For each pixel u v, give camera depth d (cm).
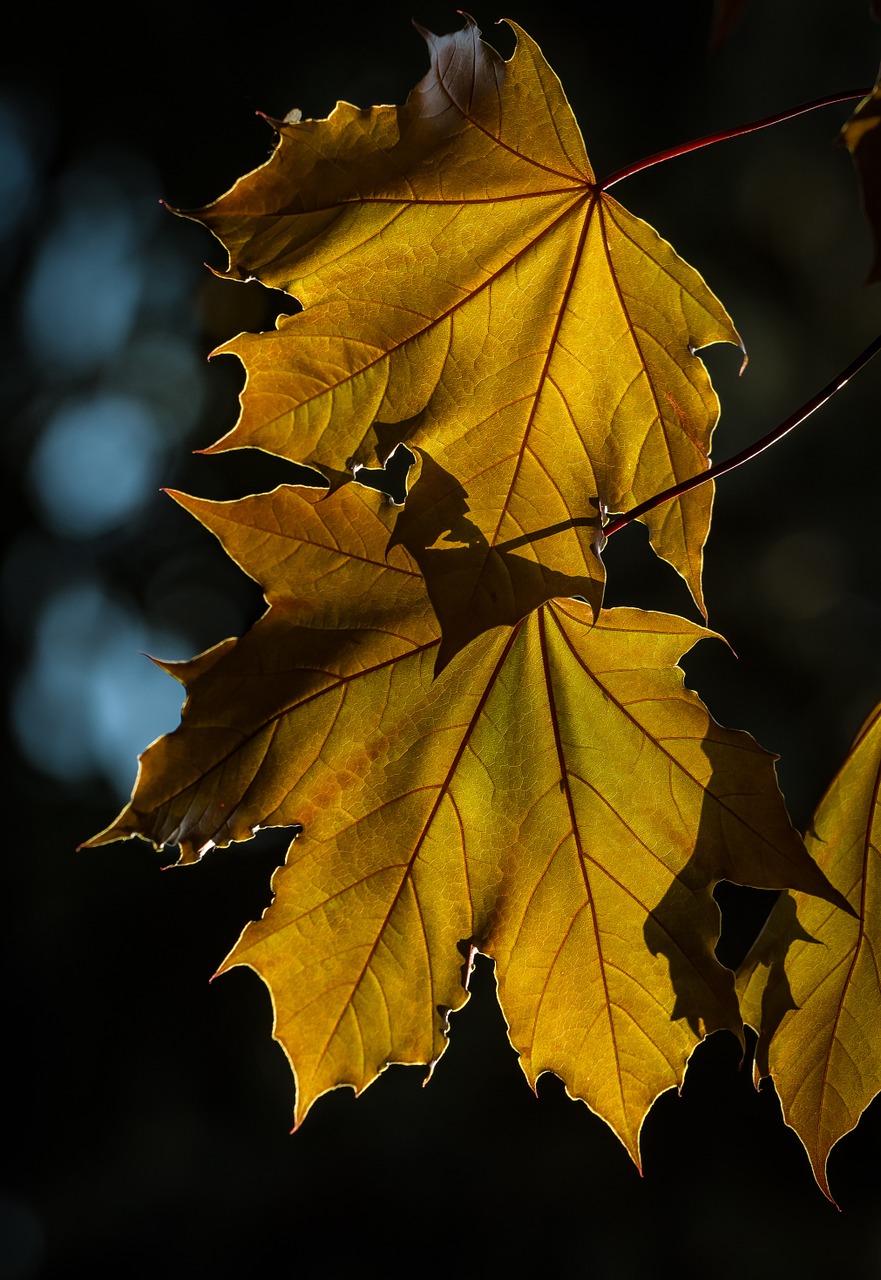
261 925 105
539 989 106
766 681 338
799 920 107
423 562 104
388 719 105
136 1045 356
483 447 104
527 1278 314
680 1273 313
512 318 104
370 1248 325
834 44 351
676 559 105
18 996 357
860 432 351
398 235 103
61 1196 340
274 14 354
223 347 103
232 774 104
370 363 104
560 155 104
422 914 106
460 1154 321
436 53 102
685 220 351
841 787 108
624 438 105
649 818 106
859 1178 322
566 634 106
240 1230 328
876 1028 107
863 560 347
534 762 106
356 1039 105
